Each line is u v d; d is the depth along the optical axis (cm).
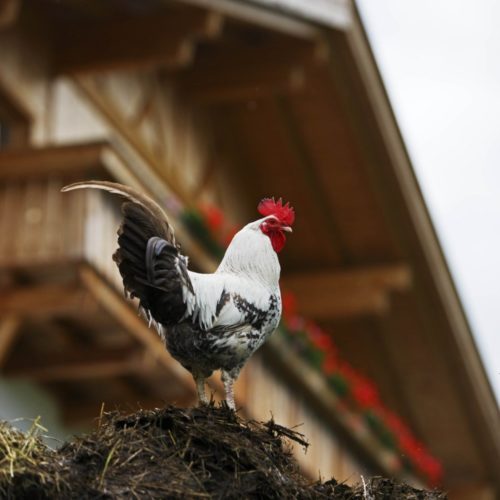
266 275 757
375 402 2047
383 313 2245
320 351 1855
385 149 2014
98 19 1703
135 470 642
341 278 2158
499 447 2458
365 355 2338
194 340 723
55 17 1705
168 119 1997
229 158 2169
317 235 2177
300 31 1812
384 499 707
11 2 1427
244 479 655
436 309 2209
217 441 663
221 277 744
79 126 1758
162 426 670
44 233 1409
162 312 714
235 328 732
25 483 616
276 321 752
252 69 1930
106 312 1430
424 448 2477
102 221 1423
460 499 2500
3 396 1545
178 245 721
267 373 1742
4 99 1617
